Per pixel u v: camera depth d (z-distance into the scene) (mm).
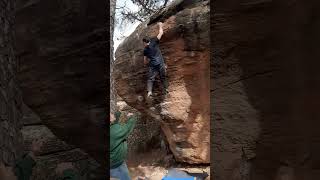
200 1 7137
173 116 7242
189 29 6953
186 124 7207
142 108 7926
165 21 7301
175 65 7180
